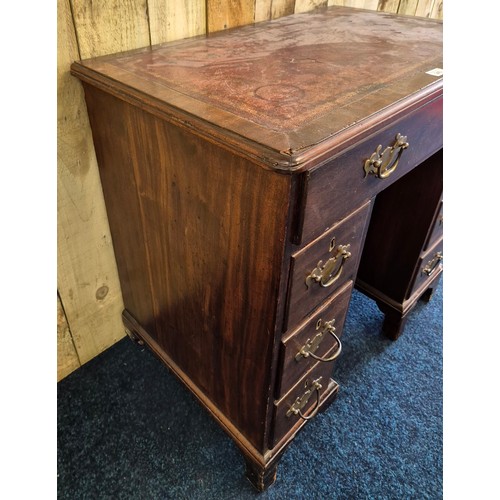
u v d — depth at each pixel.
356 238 0.70
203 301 0.78
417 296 1.25
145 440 0.98
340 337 0.87
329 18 1.08
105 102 0.72
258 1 0.98
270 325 0.64
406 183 1.05
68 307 1.02
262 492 0.90
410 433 1.03
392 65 0.74
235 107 0.56
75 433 0.99
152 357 1.17
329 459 0.97
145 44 0.81
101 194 0.93
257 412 0.80
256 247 0.58
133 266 0.97
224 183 0.58
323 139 0.49
